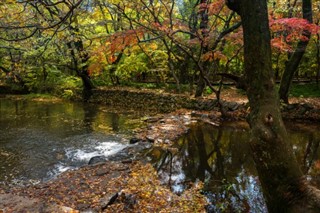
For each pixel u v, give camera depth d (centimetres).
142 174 464
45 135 748
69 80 1397
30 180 469
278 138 204
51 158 574
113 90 1252
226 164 535
